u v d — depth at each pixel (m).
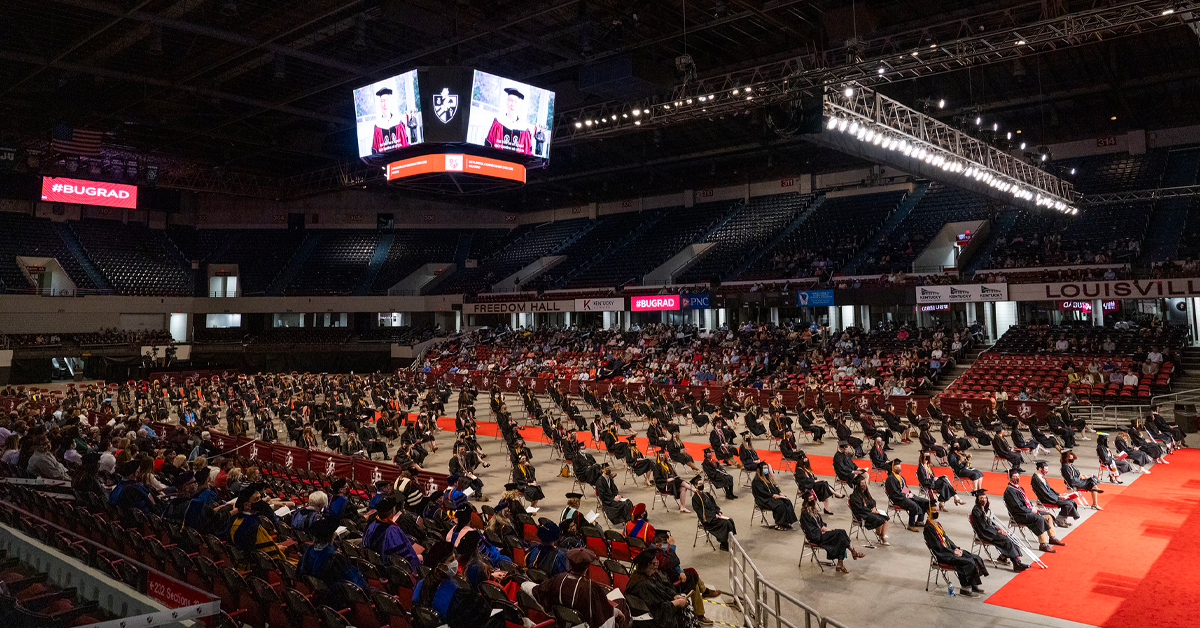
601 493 16.70
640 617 7.86
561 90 44.19
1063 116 45.66
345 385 41.09
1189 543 13.95
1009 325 42.16
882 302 41.44
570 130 42.75
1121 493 18.03
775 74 38.03
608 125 42.38
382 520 10.49
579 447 21.66
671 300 49.75
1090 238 41.97
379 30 35.47
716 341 46.47
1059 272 38.41
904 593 12.02
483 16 33.84
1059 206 37.06
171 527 10.92
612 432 22.94
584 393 35.38
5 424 21.70
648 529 12.45
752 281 49.69
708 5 32.50
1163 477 19.67
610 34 35.75
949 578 12.62
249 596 8.71
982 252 44.69
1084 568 12.82
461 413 27.98
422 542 11.93
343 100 45.81
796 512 17.31
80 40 33.88
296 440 26.44
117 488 12.06
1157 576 12.28
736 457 23.83
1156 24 19.48
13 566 6.67
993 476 20.75
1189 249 37.75
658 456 18.34
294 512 12.35
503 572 10.02
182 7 31.80
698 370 42.38
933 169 26.88
